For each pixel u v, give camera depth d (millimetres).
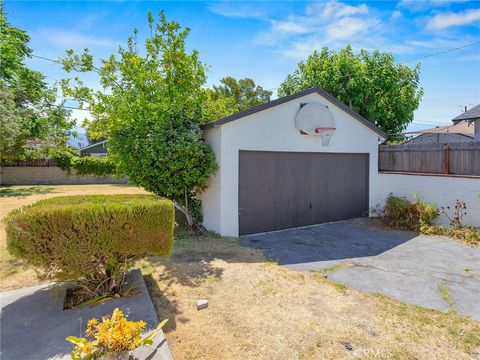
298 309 3789
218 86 24125
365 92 12680
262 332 3289
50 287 4156
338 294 4219
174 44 7820
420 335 3260
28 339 2934
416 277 4848
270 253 6082
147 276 4793
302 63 14742
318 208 8656
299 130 8094
